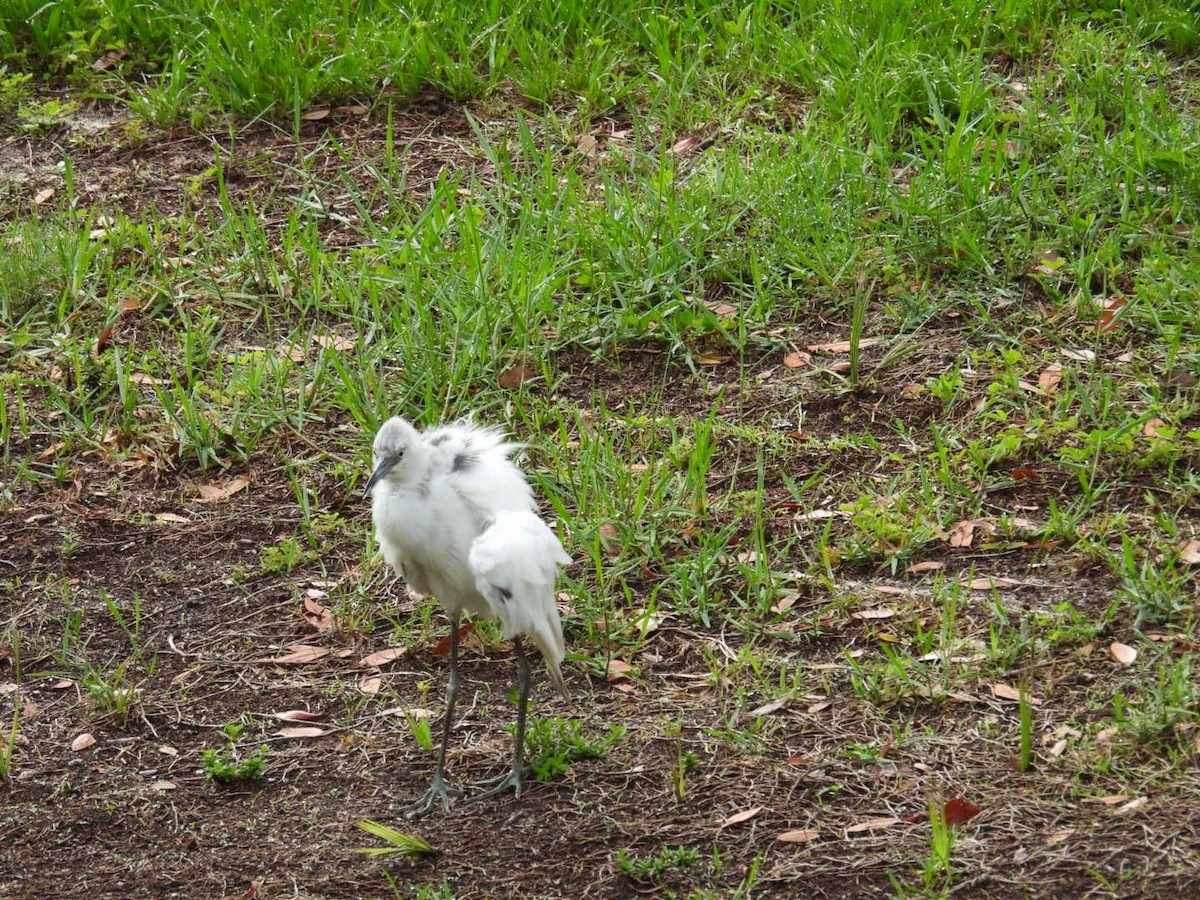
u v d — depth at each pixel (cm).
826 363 1240
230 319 1348
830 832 786
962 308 1294
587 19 1764
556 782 848
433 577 867
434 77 1684
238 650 988
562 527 1061
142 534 1111
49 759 890
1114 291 1275
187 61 1716
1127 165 1393
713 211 1395
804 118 1564
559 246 1372
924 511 1052
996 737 844
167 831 827
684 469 1134
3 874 795
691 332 1281
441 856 795
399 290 1334
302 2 1753
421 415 1187
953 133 1504
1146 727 819
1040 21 1694
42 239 1404
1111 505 1047
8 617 1026
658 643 965
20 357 1294
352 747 894
